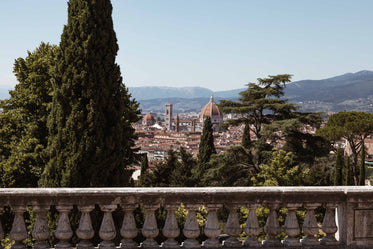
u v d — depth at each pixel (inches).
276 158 1149.7
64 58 601.9
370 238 226.7
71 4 613.3
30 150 860.0
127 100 1060.5
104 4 609.3
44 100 908.6
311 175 1513.3
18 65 957.2
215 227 219.0
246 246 223.6
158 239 609.9
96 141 579.5
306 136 1509.6
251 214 223.6
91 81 586.2
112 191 210.7
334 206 227.8
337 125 2219.5
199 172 1738.4
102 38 601.9
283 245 225.8
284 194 222.5
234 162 1449.3
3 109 945.5
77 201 210.7
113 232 214.1
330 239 227.9
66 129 577.6
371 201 226.1
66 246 212.7
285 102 1705.2
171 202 216.1
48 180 580.1
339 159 1609.3
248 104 1764.3
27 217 585.9
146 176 1748.3
